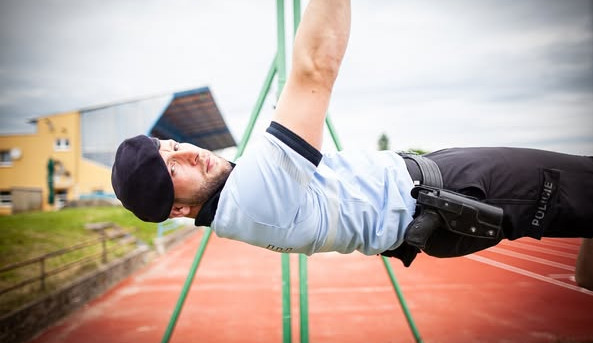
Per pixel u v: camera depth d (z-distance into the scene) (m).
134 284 8.41
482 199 1.29
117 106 20.41
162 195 1.23
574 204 1.32
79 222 12.80
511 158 1.36
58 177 20.66
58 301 6.01
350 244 1.28
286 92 1.14
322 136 1.16
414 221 1.24
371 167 1.31
